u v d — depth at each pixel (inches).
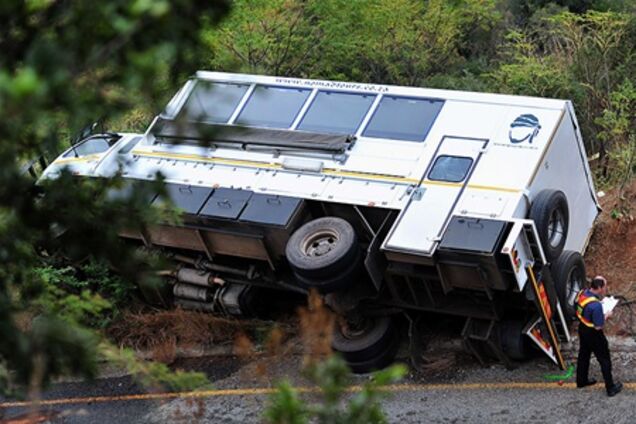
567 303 557.3
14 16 154.9
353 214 555.5
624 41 994.7
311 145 569.6
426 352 567.8
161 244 602.2
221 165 586.9
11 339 173.2
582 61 986.1
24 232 182.9
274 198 557.0
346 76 1032.8
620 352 541.6
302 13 949.2
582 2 1202.0
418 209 524.7
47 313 206.1
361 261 531.8
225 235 570.3
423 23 1049.5
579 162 601.0
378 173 551.5
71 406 545.3
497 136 553.9
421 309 543.8
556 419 480.7
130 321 614.5
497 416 491.8
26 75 119.4
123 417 530.6
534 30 1147.3
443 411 503.2
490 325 533.6
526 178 529.0
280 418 177.9
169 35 147.8
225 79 625.9
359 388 535.8
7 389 195.2
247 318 618.2
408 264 517.7
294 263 522.6
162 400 544.1
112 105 153.3
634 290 597.0
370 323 558.3
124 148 614.5
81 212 187.3
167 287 631.2
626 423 466.6
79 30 143.9
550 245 535.5
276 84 616.4
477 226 502.0
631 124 893.8
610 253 646.5
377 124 578.9
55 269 605.0
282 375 546.0
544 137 550.3
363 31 994.1
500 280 498.0
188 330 607.2
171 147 603.5
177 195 574.9
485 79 1064.2
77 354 183.3
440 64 1093.8
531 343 542.0
